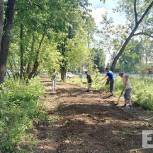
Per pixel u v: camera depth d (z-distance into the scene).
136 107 21.86
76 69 66.69
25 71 31.98
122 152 11.66
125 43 40.06
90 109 19.92
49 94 29.16
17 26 25.91
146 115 19.06
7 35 20.03
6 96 14.87
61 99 25.22
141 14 42.31
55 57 35.25
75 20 27.78
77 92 31.59
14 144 11.01
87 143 12.56
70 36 55.78
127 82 21.89
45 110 19.02
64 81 55.91
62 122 15.98
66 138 13.15
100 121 16.39
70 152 11.48
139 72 77.88
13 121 12.09
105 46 54.00
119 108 21.08
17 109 13.54
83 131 14.27
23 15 23.30
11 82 19.72
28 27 24.92
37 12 23.59
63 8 24.89
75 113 18.42
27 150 11.17
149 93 23.02
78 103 22.78
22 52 29.34
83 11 27.78
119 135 13.81
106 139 13.16
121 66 88.00
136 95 25.06
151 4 39.81
